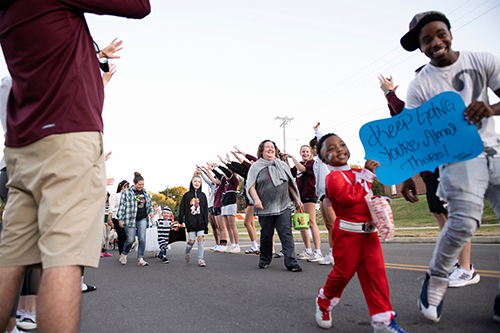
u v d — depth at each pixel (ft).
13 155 5.97
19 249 5.92
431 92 9.13
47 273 5.28
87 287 15.88
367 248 8.32
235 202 31.89
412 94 9.59
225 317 10.64
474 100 8.68
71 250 5.43
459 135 8.39
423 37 8.82
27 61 5.96
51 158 5.59
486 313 9.36
